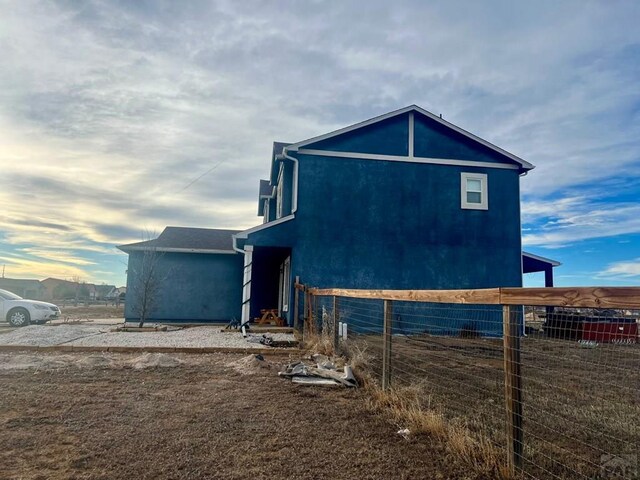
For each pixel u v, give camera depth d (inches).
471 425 151.7
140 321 515.5
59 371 235.1
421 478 112.3
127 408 169.6
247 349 315.9
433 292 160.9
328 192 482.0
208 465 118.1
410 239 487.8
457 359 299.3
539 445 137.9
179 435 140.6
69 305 1288.1
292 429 148.6
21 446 129.4
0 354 287.0
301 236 470.9
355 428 150.6
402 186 495.5
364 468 118.0
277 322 496.4
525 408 179.8
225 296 573.9
